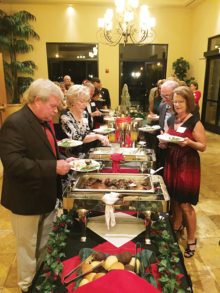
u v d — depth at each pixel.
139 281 0.87
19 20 7.84
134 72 9.26
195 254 2.31
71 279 1.11
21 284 1.59
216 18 7.33
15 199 1.42
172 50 9.12
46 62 8.83
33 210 1.44
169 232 1.42
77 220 1.56
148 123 3.88
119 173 1.71
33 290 1.11
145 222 1.42
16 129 1.31
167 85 2.18
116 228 1.48
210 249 2.38
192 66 9.11
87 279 1.07
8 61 8.55
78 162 1.72
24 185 1.39
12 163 1.27
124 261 1.16
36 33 8.49
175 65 8.82
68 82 6.65
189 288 1.09
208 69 8.12
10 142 1.29
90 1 8.16
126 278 0.87
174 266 1.12
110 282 0.86
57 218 1.41
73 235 1.43
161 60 9.22
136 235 1.42
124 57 9.08
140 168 1.87
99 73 9.12
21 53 8.70
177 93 1.96
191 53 9.13
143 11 4.68
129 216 1.58
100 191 1.47
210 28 7.69
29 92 1.33
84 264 1.14
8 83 8.20
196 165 2.05
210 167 4.77
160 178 1.65
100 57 8.98
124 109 4.23
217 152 5.73
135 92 9.45
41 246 1.69
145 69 9.24
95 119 4.05
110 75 9.15
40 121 1.44
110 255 1.24
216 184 3.98
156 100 4.21
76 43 8.80
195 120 2.00
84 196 1.43
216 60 7.69
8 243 2.52
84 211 1.38
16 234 1.52
